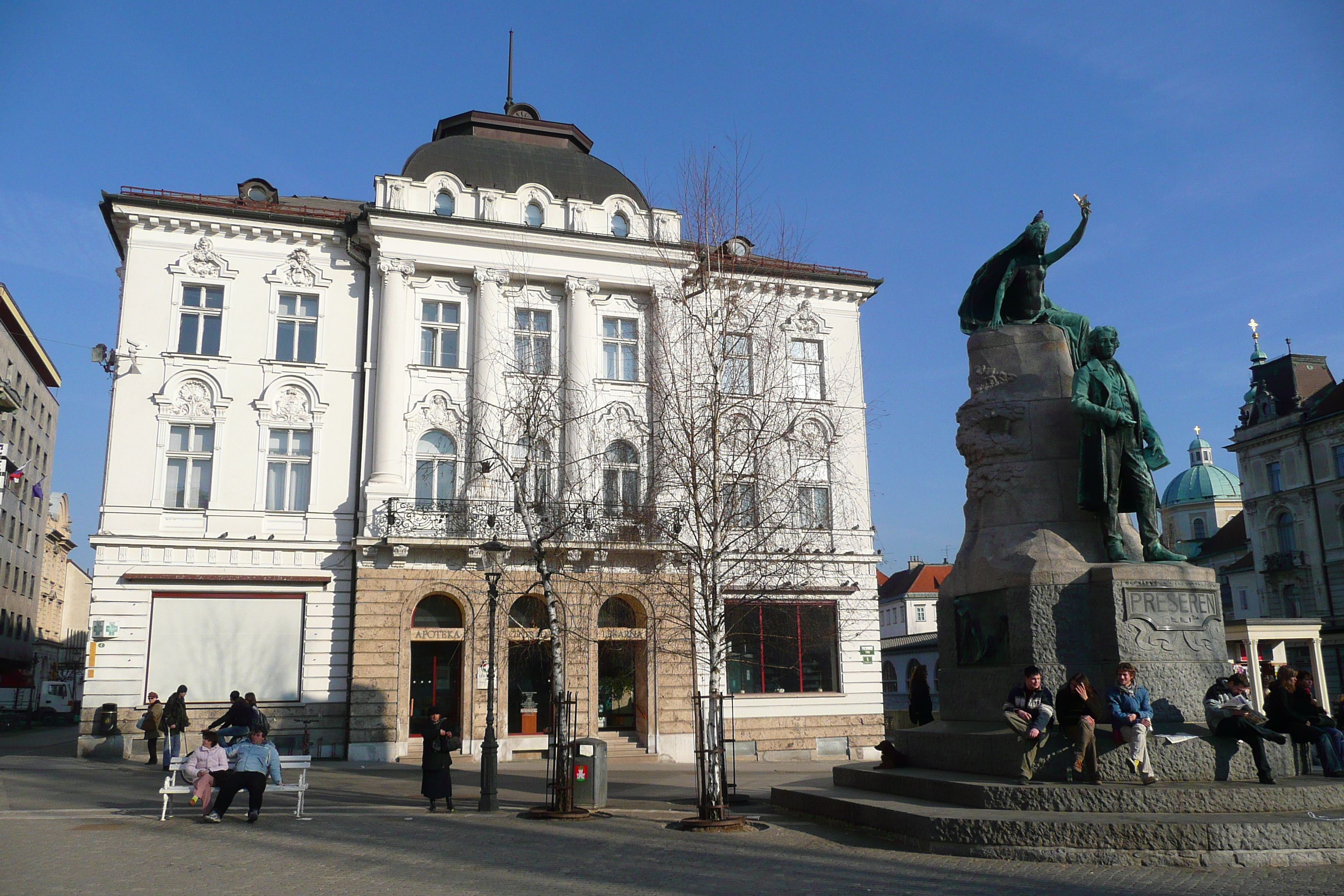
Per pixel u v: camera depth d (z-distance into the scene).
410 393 29.86
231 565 27.89
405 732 27.48
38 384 63.44
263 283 29.78
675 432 21.25
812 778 18.77
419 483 29.64
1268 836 9.58
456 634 28.39
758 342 21.69
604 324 32.25
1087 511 12.63
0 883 9.54
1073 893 8.45
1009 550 12.55
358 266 30.73
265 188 30.75
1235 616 63.34
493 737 16.14
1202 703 11.45
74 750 30.98
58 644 76.94
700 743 14.13
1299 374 59.78
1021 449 13.00
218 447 28.56
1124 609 11.58
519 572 28.59
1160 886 8.64
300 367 29.62
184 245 29.28
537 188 32.00
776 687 31.47
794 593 24.34
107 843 12.10
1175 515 88.62
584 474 29.59
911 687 14.63
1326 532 55.50
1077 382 12.66
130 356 28.20
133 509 27.52
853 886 9.05
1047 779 11.14
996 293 14.04
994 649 12.55
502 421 24.77
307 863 10.71
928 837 10.81
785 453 23.50
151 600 27.09
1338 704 16.59
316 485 29.09
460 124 34.59
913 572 94.81
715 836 12.57
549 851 11.58
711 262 20.86
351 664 27.89
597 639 29.11
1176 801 10.21
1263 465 59.94
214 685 27.17
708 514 21.17
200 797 14.18
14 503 59.25
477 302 30.81
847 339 34.88
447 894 8.95
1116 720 10.89
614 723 30.23
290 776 22.39
